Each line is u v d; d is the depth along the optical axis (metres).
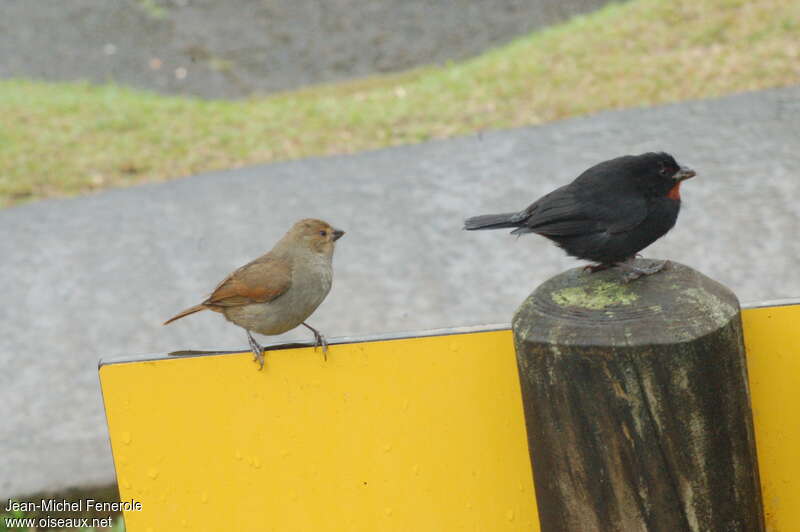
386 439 5.44
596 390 4.50
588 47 22.53
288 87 27.39
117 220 17.08
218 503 5.55
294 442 5.48
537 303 4.79
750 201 15.00
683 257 13.88
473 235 15.28
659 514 4.55
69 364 12.77
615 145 17.41
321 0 32.72
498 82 21.61
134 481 5.58
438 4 31.78
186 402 5.49
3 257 16.05
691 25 22.27
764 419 5.17
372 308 13.62
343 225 15.99
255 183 18.08
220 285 6.99
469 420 5.37
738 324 4.63
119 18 31.31
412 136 19.52
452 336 5.33
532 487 5.36
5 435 11.09
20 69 28.39
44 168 19.62
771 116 17.50
